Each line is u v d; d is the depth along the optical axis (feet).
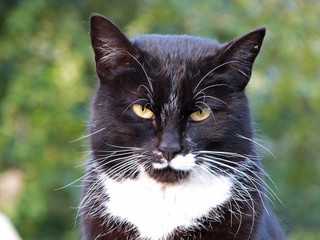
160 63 15.75
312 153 34.22
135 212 16.05
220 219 15.83
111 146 16.06
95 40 16.01
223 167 15.97
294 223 33.01
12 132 31.24
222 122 15.80
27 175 31.09
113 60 15.99
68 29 31.78
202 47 16.30
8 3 33.96
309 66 31.94
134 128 15.79
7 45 32.27
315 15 32.63
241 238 15.79
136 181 16.10
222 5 31.30
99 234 16.20
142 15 31.48
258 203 16.11
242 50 15.83
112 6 34.58
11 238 19.66
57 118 30.68
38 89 30.76
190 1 31.04
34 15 32.27
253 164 16.25
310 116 33.27
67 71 30.68
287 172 33.09
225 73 15.88
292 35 31.30
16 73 32.37
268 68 31.71
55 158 31.14
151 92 15.57
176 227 15.93
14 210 30.50
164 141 15.37
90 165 16.70
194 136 15.69
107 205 16.21
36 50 32.22
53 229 33.81
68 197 32.27
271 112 30.99
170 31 31.35
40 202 30.78
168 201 16.03
